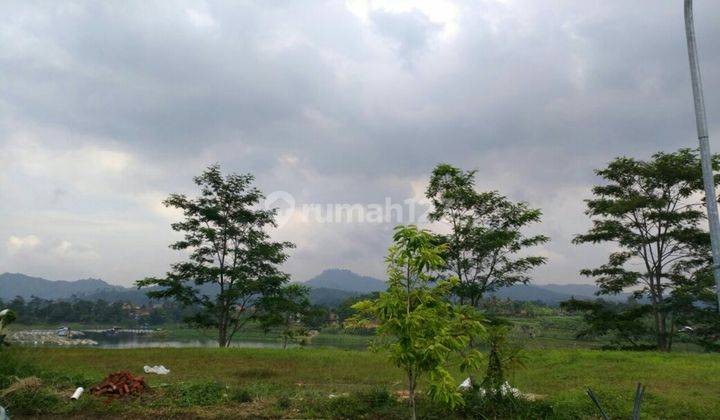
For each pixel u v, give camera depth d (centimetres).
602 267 2981
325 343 6081
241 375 1303
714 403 907
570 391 995
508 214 2534
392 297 609
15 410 816
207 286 3506
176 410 836
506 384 845
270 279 2914
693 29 563
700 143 542
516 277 2520
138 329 11850
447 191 2539
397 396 935
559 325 4109
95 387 923
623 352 1903
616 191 3003
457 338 610
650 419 777
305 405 860
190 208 2950
